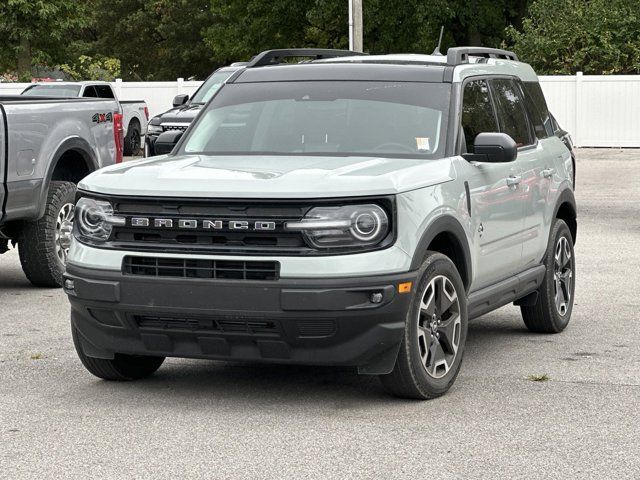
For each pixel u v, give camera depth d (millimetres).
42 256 11734
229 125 8039
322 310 6449
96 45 83438
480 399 7078
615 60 40500
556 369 7969
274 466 5695
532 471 5590
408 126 7676
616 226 16984
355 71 8172
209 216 6641
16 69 58625
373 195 6586
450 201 7215
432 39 52000
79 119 12078
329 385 7496
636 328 9555
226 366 8148
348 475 5539
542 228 9016
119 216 6863
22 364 8227
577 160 32562
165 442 6145
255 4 56344
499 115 8508
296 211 6535
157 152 8266
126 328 6895
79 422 6578
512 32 42875
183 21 79625
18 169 10969
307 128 7816
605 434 6254
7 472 5637
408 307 6719
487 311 8102
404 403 6984
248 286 6512
